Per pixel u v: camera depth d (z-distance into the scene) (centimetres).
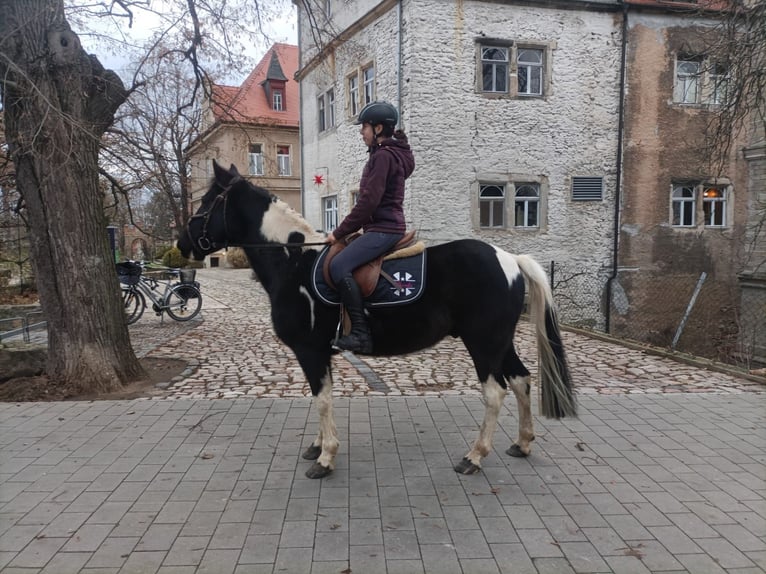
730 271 1582
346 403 550
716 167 1487
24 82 537
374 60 1457
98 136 600
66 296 588
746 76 809
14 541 302
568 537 305
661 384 634
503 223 1434
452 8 1323
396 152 367
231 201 409
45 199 573
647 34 1449
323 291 372
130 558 286
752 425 488
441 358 774
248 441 448
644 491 361
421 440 452
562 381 404
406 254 377
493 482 375
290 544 298
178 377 661
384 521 322
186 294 1157
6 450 430
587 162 1456
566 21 1397
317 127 1870
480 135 1377
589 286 1491
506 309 380
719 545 297
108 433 466
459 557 286
